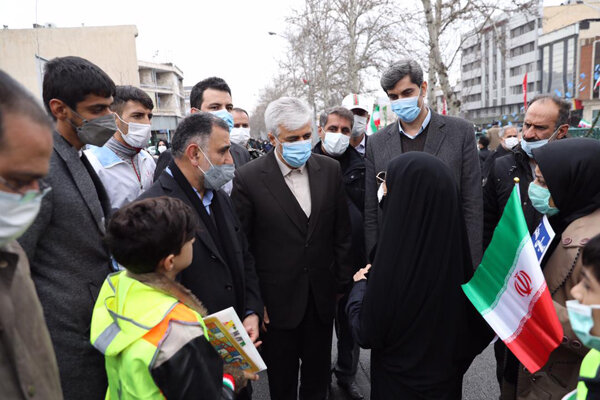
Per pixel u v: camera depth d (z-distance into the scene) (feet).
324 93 75.05
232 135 14.79
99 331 4.41
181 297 4.75
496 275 5.32
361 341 5.74
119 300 4.43
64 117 6.14
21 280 3.79
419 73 9.04
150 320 4.15
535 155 6.03
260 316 7.50
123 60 94.17
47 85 6.07
